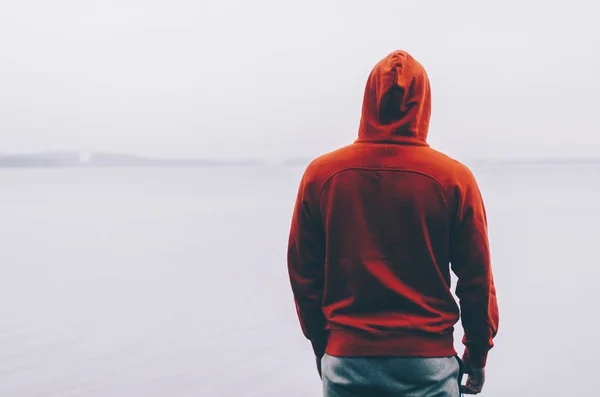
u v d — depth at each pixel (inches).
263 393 165.9
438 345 62.9
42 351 202.7
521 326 229.3
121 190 1246.3
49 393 165.5
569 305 259.8
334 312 65.3
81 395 163.6
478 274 63.1
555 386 169.3
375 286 63.1
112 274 339.3
